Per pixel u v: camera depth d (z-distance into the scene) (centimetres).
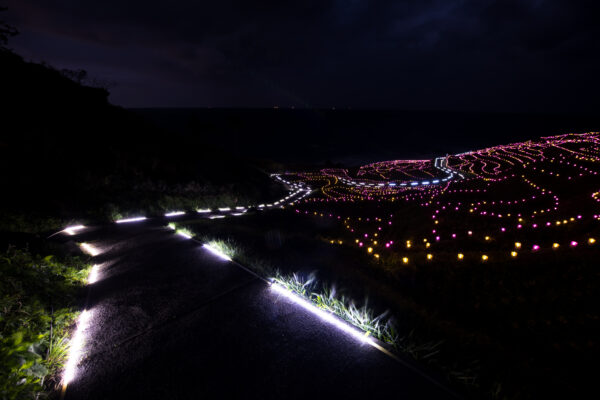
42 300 366
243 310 355
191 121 6950
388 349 270
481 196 1570
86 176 1309
